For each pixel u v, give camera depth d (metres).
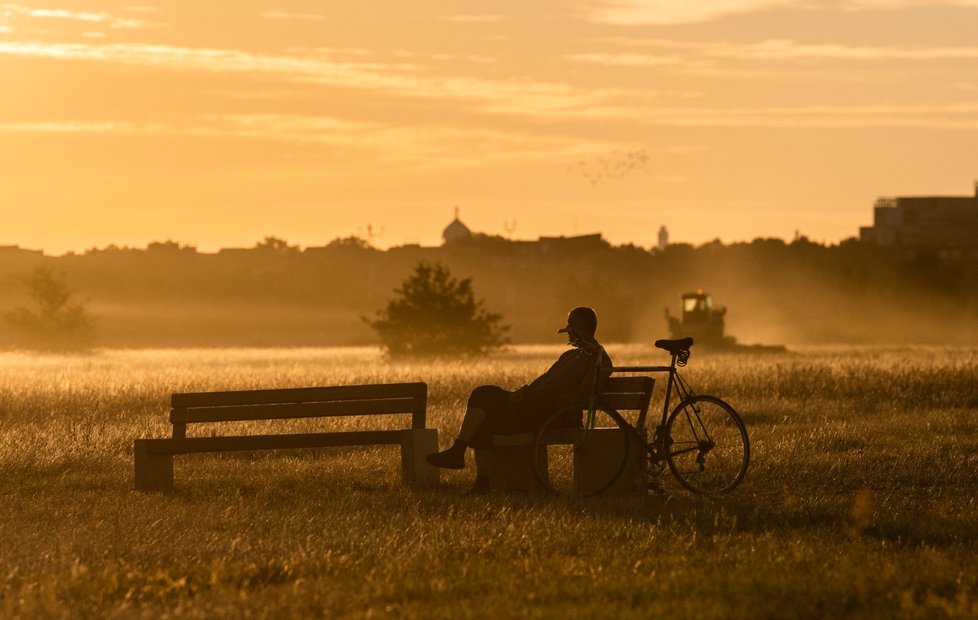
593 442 24.38
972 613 14.07
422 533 19.20
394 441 26.12
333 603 14.70
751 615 14.00
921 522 20.28
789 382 55.00
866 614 14.12
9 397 48.84
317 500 23.98
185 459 31.62
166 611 14.35
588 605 14.48
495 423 24.61
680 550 17.97
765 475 26.52
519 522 20.14
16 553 17.92
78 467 30.50
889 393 52.03
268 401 26.22
